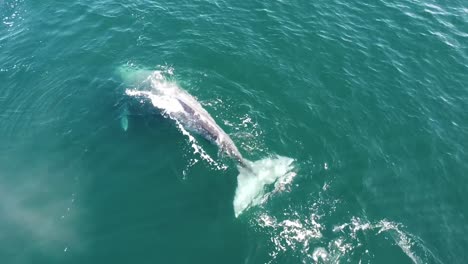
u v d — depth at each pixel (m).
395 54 37.59
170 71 34.66
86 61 36.00
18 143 29.27
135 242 23.44
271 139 29.45
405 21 41.78
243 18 40.41
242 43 37.47
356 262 23.22
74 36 38.47
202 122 28.62
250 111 31.33
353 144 29.64
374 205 26.12
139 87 33.47
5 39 38.31
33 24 39.91
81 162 27.94
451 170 28.48
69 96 32.84
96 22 39.88
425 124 31.48
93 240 23.61
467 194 27.19
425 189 27.28
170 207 25.20
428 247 24.25
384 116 31.78
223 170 27.23
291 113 31.45
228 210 25.09
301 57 36.38
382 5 43.81
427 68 36.47
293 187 26.59
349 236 24.38
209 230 24.06
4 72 34.81
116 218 24.67
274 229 24.31
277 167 27.67
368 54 37.28
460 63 37.25
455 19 42.84
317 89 33.53
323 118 31.23
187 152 28.41
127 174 27.09
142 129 30.16
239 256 22.94
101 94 33.09
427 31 40.75
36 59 36.16
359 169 28.11
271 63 35.56
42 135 29.83
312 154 28.75
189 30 38.78
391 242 24.28
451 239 24.73
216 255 22.92
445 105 33.19
